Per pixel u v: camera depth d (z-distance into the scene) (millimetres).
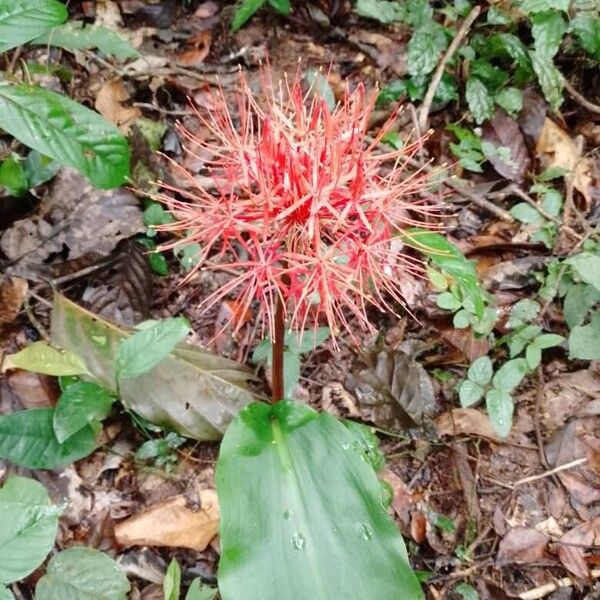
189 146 762
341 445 429
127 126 750
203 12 869
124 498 562
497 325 678
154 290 674
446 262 506
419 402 613
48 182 678
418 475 601
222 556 389
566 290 680
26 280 643
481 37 829
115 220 671
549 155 797
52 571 456
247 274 395
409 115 813
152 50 839
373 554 399
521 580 561
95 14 846
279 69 847
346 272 392
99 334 593
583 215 766
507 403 597
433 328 670
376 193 398
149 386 566
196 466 580
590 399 652
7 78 667
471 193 758
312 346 590
